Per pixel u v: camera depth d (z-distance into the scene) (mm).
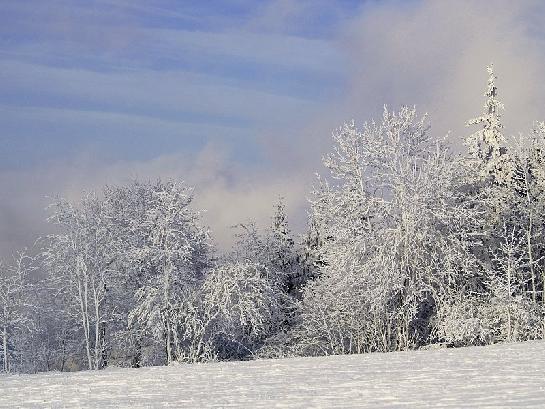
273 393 10938
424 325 34375
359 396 9750
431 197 33406
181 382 14133
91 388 14023
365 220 34812
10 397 13289
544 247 37219
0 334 36750
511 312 32031
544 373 11422
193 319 34312
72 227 36844
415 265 33062
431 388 10125
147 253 34844
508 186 37344
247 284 35531
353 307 34438
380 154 34188
